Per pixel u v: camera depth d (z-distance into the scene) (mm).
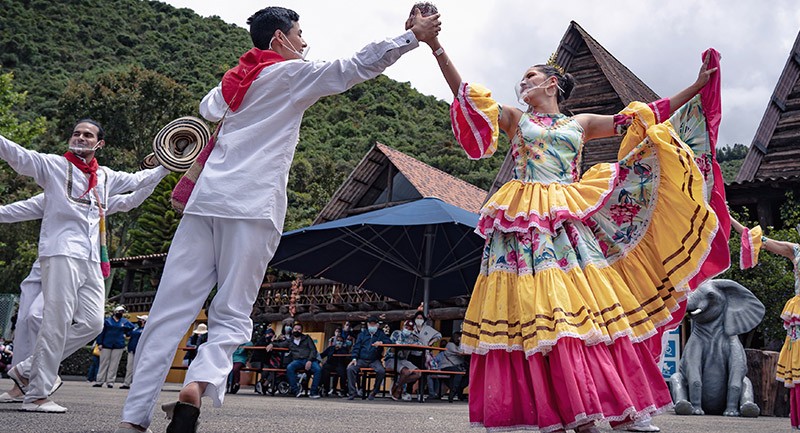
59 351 4156
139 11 99250
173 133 2941
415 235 11391
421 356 11430
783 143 15672
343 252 11617
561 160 2795
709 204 3039
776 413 8914
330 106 76188
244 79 2650
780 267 10711
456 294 12602
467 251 11562
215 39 96125
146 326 2490
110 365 12789
